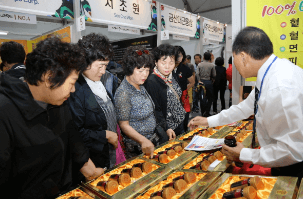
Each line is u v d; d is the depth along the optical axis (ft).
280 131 2.89
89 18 9.82
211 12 34.55
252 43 3.12
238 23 5.77
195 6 35.04
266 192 2.49
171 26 14.55
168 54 5.22
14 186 2.42
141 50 4.17
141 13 12.37
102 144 3.86
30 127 2.33
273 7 5.38
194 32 17.25
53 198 2.74
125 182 3.00
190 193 2.63
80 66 2.33
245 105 4.40
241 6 5.67
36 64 2.07
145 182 2.98
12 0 7.69
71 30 9.36
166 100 5.45
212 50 28.94
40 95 2.31
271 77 2.99
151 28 13.07
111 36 16.49
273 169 3.35
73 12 9.36
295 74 2.89
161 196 2.63
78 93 3.81
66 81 2.26
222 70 17.21
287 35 5.36
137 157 3.92
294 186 2.48
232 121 4.59
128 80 4.41
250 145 4.16
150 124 4.65
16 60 5.84
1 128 2.13
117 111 4.26
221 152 3.83
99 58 3.72
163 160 3.67
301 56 5.28
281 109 2.76
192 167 3.42
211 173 3.09
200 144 4.28
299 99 2.73
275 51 5.56
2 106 2.17
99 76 3.97
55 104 2.43
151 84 5.36
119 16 11.19
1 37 14.80
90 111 3.85
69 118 2.96
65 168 3.03
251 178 2.64
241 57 3.27
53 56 2.08
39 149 2.41
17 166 2.33
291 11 5.22
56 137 2.59
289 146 2.76
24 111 2.24
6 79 2.31
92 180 3.13
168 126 5.70
